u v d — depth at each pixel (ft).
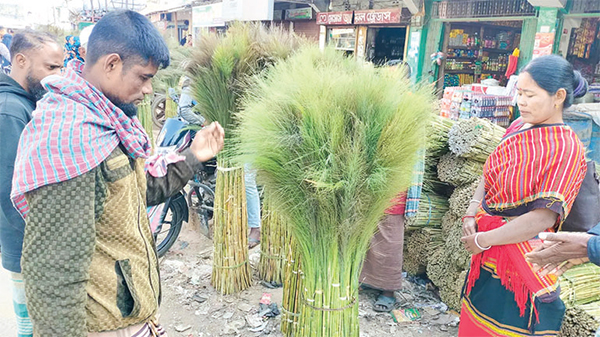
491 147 9.00
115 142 4.09
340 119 5.25
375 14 30.12
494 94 21.48
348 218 5.62
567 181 5.29
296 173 5.66
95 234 3.87
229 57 8.61
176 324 9.37
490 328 6.11
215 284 10.58
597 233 4.85
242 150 6.26
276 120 5.66
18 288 6.73
